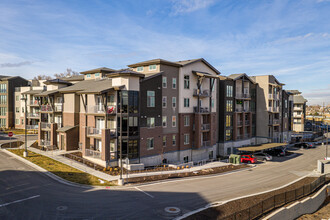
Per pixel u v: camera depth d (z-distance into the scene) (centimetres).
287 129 6450
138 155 3138
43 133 4166
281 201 2152
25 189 2048
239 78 4950
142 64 3556
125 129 3030
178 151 3725
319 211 2400
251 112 5309
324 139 7062
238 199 2070
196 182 2550
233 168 3366
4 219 1495
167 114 3553
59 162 2998
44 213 1598
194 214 1702
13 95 6500
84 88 3478
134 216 1619
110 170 2741
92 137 3284
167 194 2098
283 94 6172
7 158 3180
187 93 3812
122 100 2978
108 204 1800
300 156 4538
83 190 2084
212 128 4225
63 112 3959
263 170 3347
